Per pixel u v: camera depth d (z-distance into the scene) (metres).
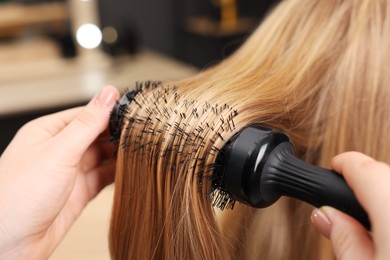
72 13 1.34
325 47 0.42
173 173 0.32
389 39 0.40
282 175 0.29
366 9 0.42
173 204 0.33
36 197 0.41
